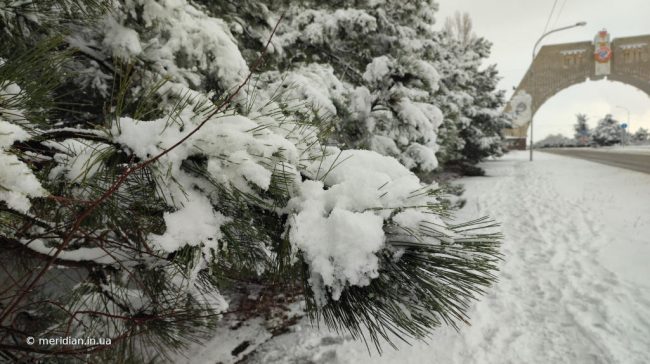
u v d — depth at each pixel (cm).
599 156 2683
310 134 118
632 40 5372
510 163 2459
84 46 244
